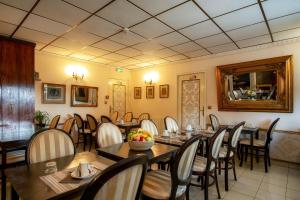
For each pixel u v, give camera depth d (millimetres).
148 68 6695
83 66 5824
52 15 2930
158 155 1986
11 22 3193
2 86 3812
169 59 5656
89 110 5977
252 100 4434
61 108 5328
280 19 3045
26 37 3900
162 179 1925
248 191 2732
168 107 6133
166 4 2594
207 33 3623
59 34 3719
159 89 6379
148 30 3484
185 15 2904
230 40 4012
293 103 3953
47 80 5059
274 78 4145
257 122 4426
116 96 6773
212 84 5168
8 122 3867
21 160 2732
